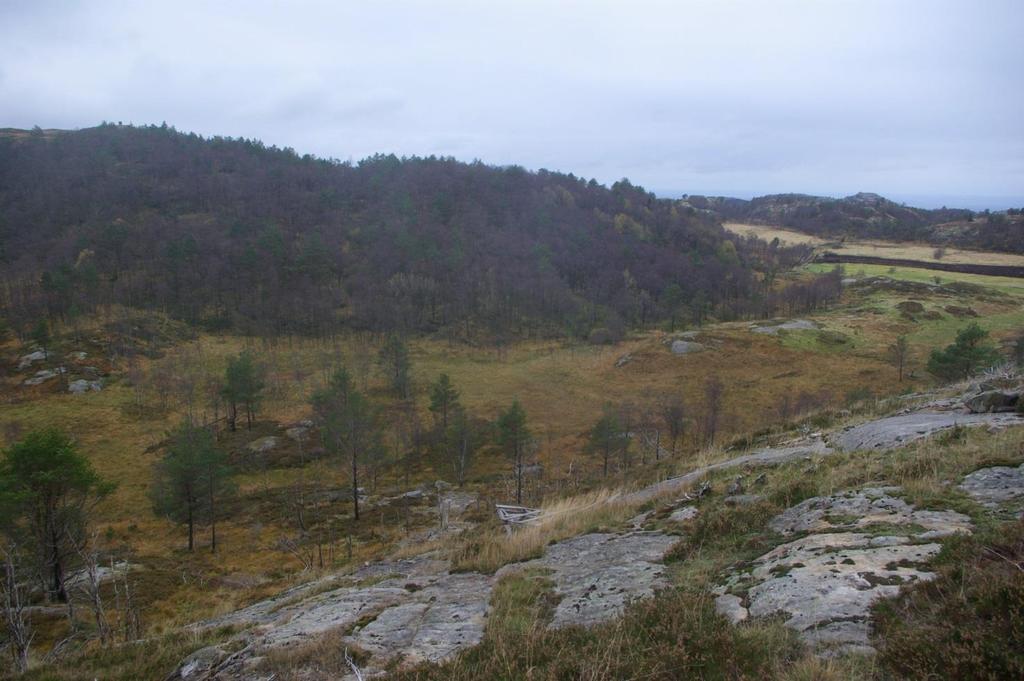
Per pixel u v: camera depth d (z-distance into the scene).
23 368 65.38
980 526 6.28
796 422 18.53
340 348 80.38
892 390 56.28
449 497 38.44
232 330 86.56
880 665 4.20
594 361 76.75
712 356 70.88
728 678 4.46
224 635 9.35
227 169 159.00
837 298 99.75
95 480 23.09
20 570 20.28
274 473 46.16
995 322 78.25
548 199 147.88
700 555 7.96
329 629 7.89
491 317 94.12
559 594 7.74
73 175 146.50
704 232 148.00
